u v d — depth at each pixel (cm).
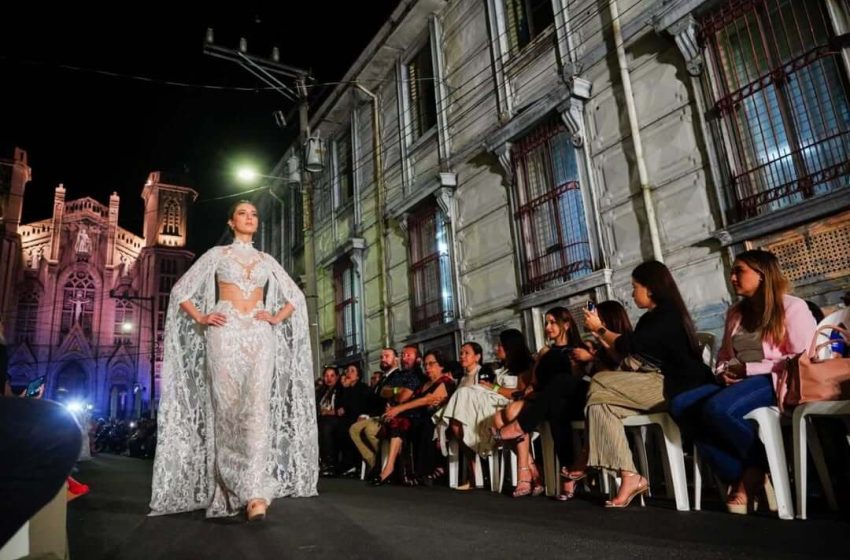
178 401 389
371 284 1301
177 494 376
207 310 396
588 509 337
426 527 283
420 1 1095
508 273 906
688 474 438
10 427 107
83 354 4325
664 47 685
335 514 334
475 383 518
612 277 720
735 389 306
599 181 752
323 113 1508
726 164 610
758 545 222
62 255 4478
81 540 283
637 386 343
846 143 520
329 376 861
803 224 540
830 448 323
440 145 1077
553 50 845
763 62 593
